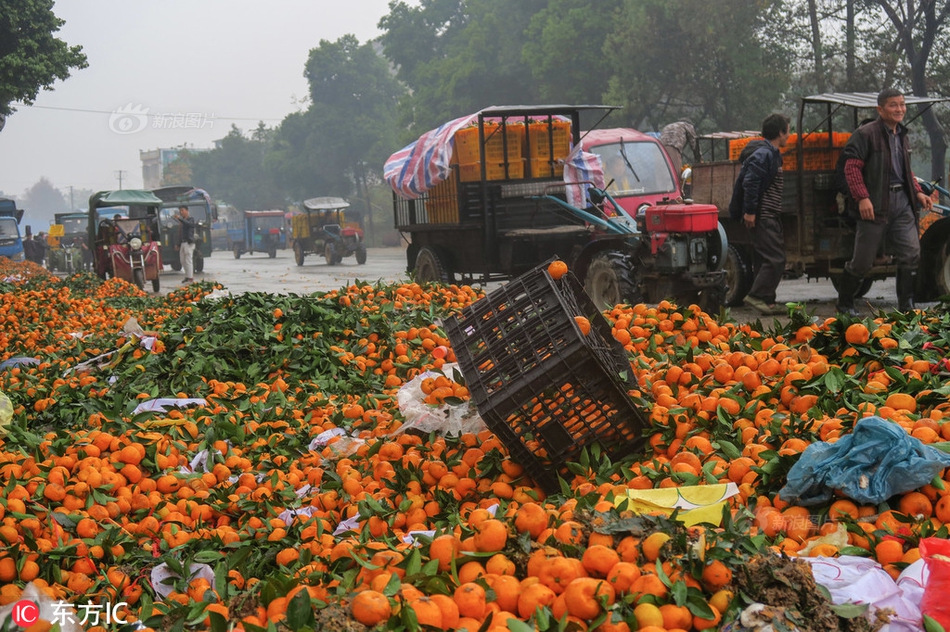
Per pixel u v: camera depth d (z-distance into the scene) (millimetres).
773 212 11492
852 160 10461
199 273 35656
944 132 31016
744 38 34156
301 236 39938
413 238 17000
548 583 2996
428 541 3398
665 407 4844
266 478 5188
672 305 6711
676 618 2775
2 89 35594
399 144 66688
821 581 3010
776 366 5078
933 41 30844
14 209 47219
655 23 35312
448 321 4758
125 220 25422
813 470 3543
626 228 12828
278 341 7895
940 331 5473
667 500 3539
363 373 7242
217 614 2939
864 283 13648
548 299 4531
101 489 4707
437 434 5219
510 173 14898
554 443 4488
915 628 2807
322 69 75000
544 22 43188
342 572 3578
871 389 4574
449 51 58188
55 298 14016
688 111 40281
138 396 6730
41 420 6629
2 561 3848
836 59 34062
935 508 3416
